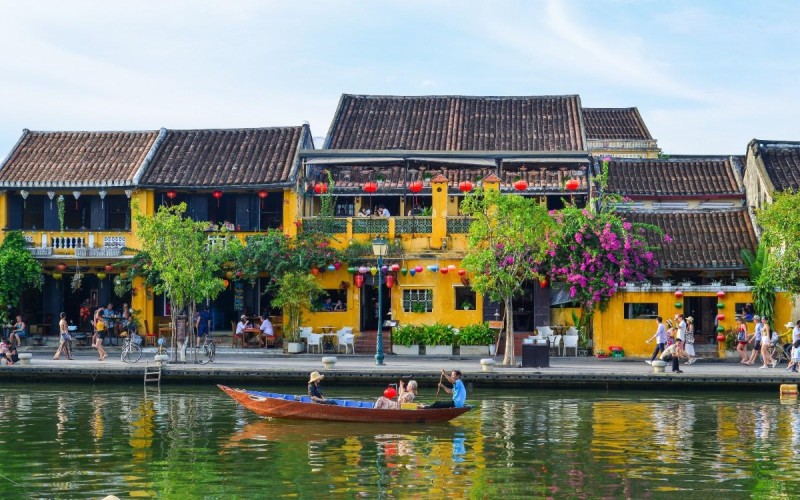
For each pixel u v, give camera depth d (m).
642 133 52.72
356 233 40.38
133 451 21.33
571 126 44.19
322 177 43.03
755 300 36.78
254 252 39.38
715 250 38.66
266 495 17.70
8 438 22.64
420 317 39.91
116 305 41.88
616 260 37.25
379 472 19.45
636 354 37.44
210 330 41.72
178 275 34.66
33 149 43.47
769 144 41.41
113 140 44.09
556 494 17.84
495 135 43.84
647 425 24.48
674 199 42.47
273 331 40.16
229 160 42.38
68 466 19.89
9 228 41.38
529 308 40.25
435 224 39.97
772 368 33.44
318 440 22.66
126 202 41.56
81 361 34.72
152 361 34.31
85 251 40.28
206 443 22.25
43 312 41.81
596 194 40.81
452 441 22.56
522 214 33.66
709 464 20.19
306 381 31.36
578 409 26.98
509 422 24.97
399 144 43.53
